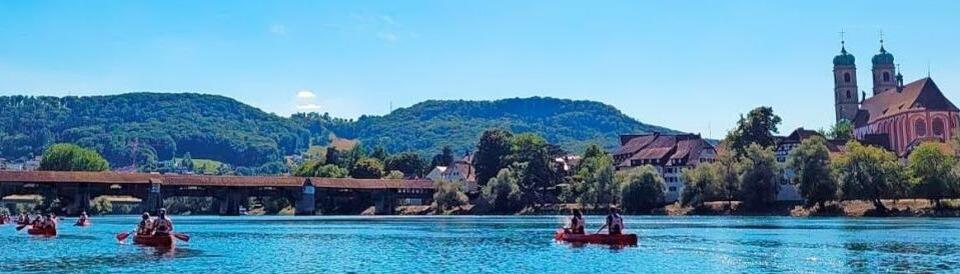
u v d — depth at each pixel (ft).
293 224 380.37
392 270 140.97
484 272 137.18
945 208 415.64
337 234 266.57
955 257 154.81
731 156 521.24
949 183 417.49
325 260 159.94
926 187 422.00
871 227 283.59
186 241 214.69
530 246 196.13
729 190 508.94
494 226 342.85
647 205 552.41
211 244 207.92
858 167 434.71
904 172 431.84
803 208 472.44
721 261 152.56
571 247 190.39
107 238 237.04
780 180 502.38
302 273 136.05
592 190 588.09
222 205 616.80
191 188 592.60
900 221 349.41
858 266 140.77
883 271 132.67
